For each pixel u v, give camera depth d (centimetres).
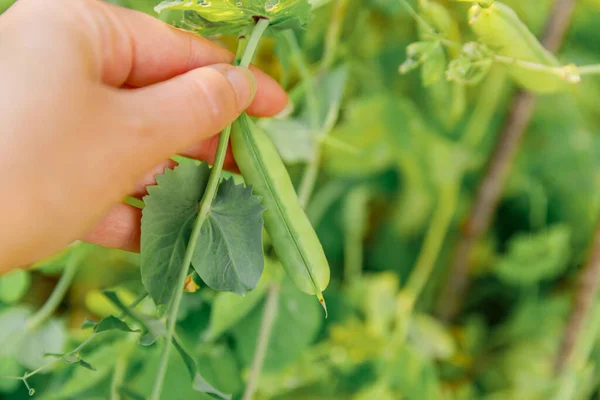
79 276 62
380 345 58
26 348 55
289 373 57
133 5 51
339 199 69
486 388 62
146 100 42
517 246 60
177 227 43
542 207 66
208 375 54
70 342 56
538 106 62
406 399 58
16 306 57
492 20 45
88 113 41
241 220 43
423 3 48
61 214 41
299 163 62
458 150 59
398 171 67
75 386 53
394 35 58
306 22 44
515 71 48
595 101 61
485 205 60
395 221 68
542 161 66
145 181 47
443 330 60
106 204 42
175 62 46
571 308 58
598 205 64
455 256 62
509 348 63
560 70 46
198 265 44
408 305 59
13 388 57
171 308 42
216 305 50
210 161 51
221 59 47
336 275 67
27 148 40
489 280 67
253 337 54
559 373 59
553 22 52
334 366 59
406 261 68
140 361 56
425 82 48
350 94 60
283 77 53
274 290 52
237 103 43
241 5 43
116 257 62
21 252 41
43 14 41
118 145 41
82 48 41
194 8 42
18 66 40
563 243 59
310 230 44
